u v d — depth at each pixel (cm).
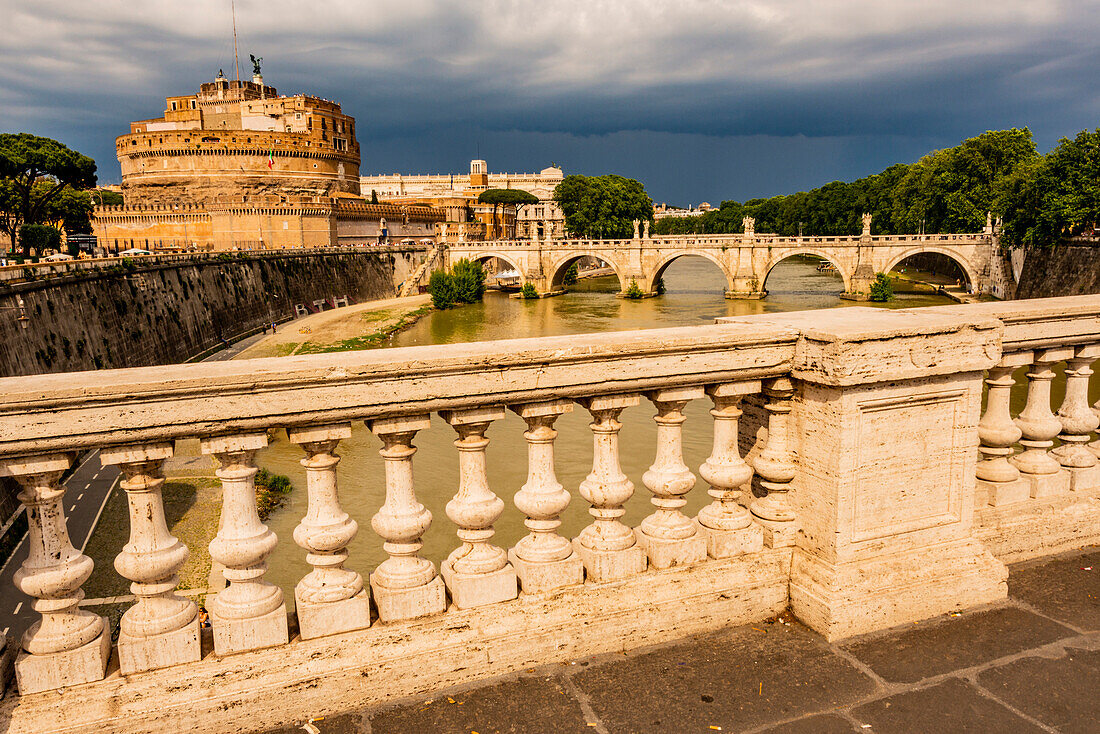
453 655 489
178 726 436
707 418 3600
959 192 8988
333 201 11131
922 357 567
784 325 593
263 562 471
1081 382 739
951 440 605
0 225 7262
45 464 405
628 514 2475
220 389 427
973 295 8838
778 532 605
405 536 494
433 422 3459
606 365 521
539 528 541
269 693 451
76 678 432
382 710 467
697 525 592
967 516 621
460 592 513
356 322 7869
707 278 14950
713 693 486
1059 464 740
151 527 442
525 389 498
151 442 426
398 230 13088
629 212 13700
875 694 487
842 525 567
